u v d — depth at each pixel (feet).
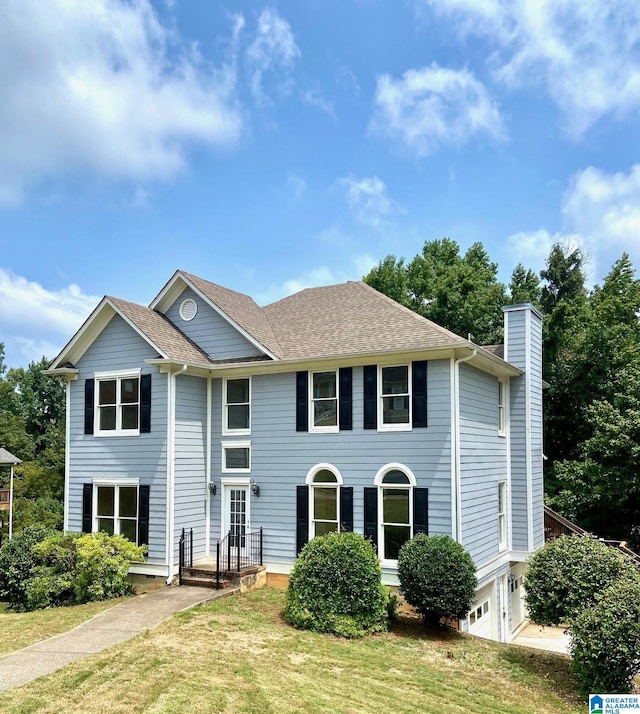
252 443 54.95
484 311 110.73
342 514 49.73
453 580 40.65
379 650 36.73
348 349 50.85
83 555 47.62
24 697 25.48
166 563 51.26
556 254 118.83
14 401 174.19
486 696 31.19
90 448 57.00
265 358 54.34
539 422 65.72
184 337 58.85
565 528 73.67
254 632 37.78
